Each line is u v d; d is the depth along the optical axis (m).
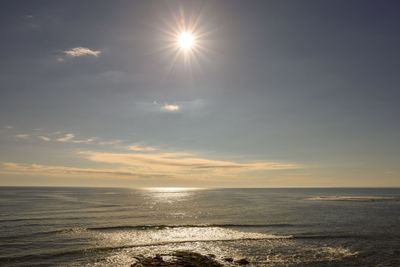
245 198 152.25
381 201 119.31
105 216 66.06
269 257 33.12
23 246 36.75
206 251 35.59
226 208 88.94
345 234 45.38
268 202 116.81
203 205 101.44
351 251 35.59
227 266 29.75
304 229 49.97
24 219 59.25
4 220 57.75
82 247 36.50
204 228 50.47
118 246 37.19
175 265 29.28
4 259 31.36
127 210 80.75
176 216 67.75
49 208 83.38
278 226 52.97
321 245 38.50
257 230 48.97
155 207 91.69
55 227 50.06
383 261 31.80
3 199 125.50
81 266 29.53
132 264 30.02
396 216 67.19
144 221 59.00
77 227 50.22
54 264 30.06
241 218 64.31
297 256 33.47
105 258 32.22
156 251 35.28
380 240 41.38
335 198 146.50
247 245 38.47
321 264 30.77
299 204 104.69
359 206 94.75
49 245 37.38
